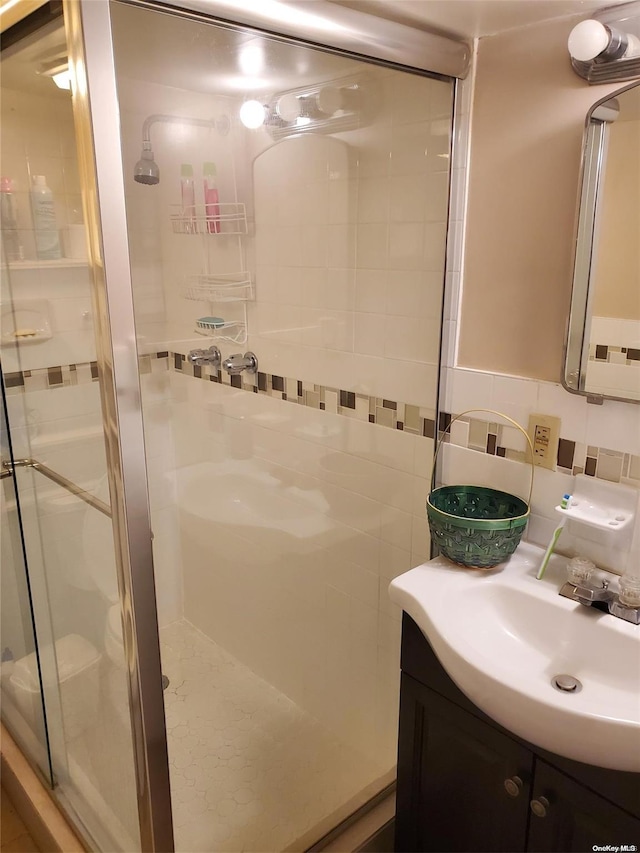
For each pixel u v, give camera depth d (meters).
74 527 1.35
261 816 1.67
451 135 1.42
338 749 1.91
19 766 1.84
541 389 1.37
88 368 1.14
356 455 1.77
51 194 1.11
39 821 1.69
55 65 0.99
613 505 1.29
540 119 1.29
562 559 1.40
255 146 1.71
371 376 1.69
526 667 1.25
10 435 1.58
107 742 1.42
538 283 1.35
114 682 1.32
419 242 1.51
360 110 1.53
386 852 1.64
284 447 1.93
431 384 1.57
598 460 1.31
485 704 1.10
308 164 1.66
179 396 1.91
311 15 1.16
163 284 1.81
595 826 1.13
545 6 1.18
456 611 1.28
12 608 1.79
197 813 1.67
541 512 1.42
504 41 1.32
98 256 1.01
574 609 1.24
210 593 2.01
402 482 1.68
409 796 1.50
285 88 1.55
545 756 1.19
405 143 1.48
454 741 1.37
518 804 1.26
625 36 1.13
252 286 1.88
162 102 1.54
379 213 1.57
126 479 1.13
